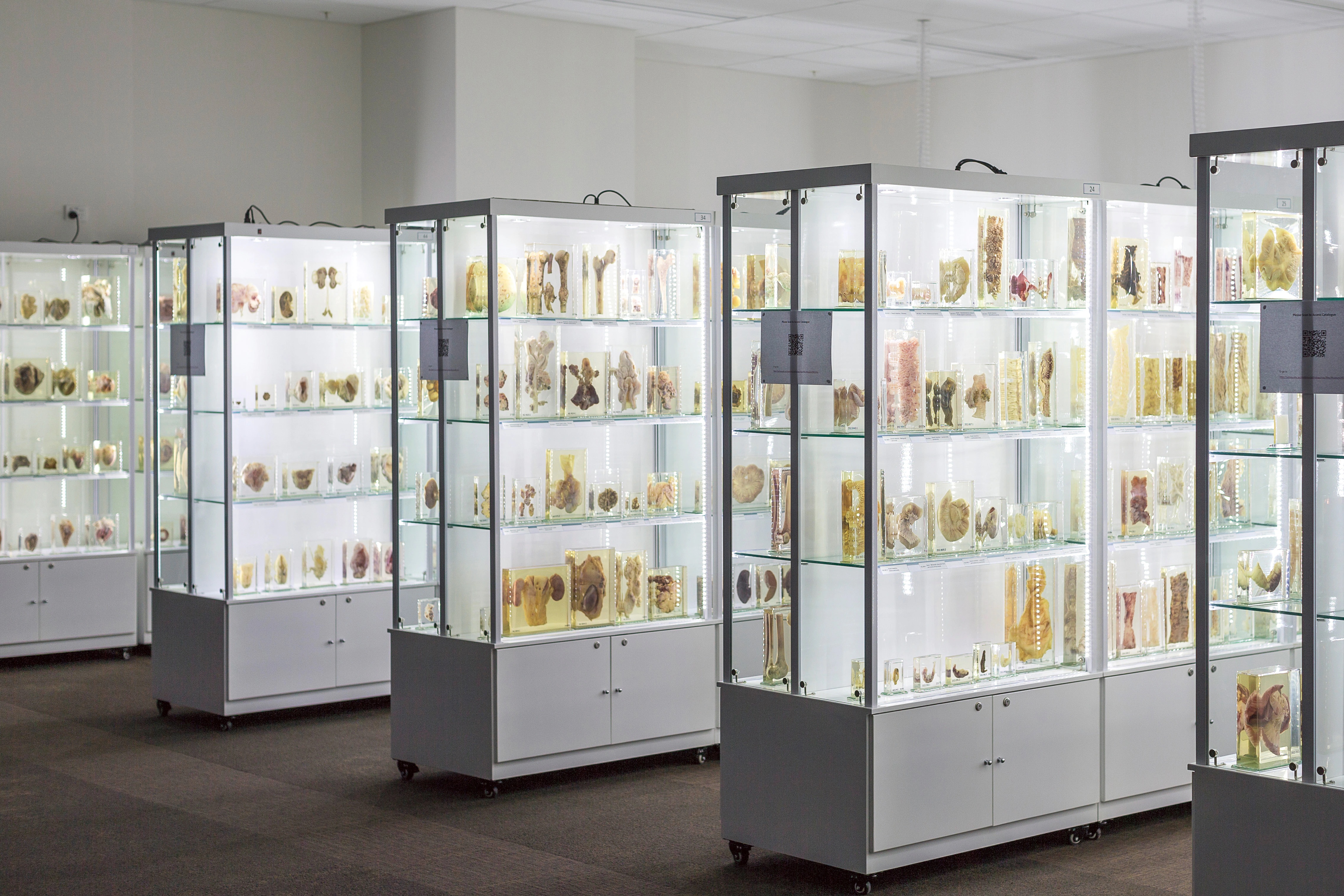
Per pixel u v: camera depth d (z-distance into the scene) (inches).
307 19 426.6
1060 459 224.7
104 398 373.4
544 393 255.3
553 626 257.9
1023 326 220.2
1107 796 227.0
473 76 406.0
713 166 498.6
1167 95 449.1
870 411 196.9
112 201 399.5
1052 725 218.7
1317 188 161.0
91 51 395.2
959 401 209.9
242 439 307.1
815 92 522.3
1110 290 227.6
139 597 381.7
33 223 387.5
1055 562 222.7
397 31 424.2
